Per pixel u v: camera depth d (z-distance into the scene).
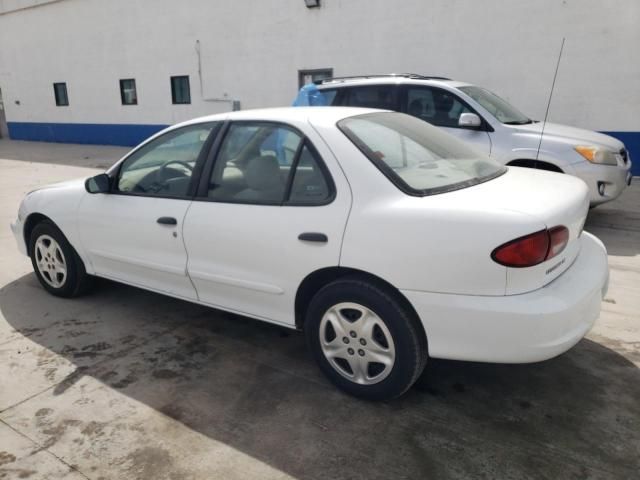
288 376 3.09
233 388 2.97
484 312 2.34
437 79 6.61
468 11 10.01
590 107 9.19
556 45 9.26
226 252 3.07
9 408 2.81
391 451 2.43
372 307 2.60
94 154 15.65
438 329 2.46
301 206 2.78
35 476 2.32
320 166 2.76
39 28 18.86
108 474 2.32
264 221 2.88
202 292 3.34
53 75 19.09
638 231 5.89
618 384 2.92
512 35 9.65
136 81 16.48
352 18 11.55
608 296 4.09
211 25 14.11
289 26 12.62
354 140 2.76
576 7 8.93
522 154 5.71
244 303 3.15
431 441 2.49
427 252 2.41
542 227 2.33
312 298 2.89
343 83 6.81
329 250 2.65
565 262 2.61
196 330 3.71
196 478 2.29
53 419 2.71
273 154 2.97
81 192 3.94
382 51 11.29
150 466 2.37
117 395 2.91
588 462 2.32
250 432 2.58
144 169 3.58
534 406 2.74
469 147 3.35
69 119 19.12
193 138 3.37
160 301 4.21
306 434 2.56
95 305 4.14
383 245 2.50
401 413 2.71
